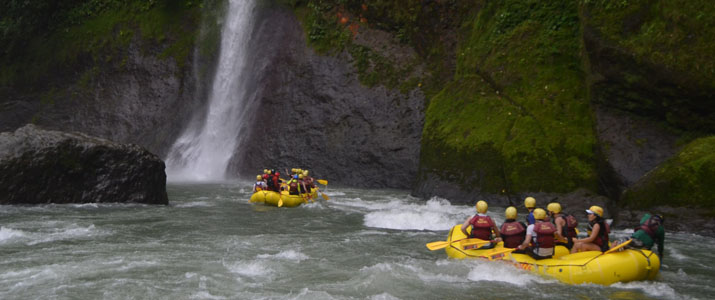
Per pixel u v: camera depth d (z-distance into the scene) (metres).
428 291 7.29
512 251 8.27
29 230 10.81
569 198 14.09
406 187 20.83
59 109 29.58
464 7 21.95
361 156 22.09
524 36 17.83
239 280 7.69
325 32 25.08
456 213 13.95
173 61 28.61
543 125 15.65
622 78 14.10
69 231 10.84
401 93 22.59
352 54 24.14
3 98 30.44
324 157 22.86
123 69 29.16
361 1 24.59
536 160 15.04
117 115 28.48
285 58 25.50
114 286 7.26
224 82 27.42
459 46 21.31
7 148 13.66
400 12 23.69
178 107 27.95
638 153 13.76
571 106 15.72
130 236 10.59
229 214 13.79
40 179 13.84
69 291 7.02
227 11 28.39
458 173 16.66
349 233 11.41
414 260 8.91
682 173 11.49
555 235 8.37
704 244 10.09
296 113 24.20
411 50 23.70
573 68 16.47
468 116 17.56
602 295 7.13
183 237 10.64
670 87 13.30
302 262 8.78
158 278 7.67
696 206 11.16
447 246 9.03
